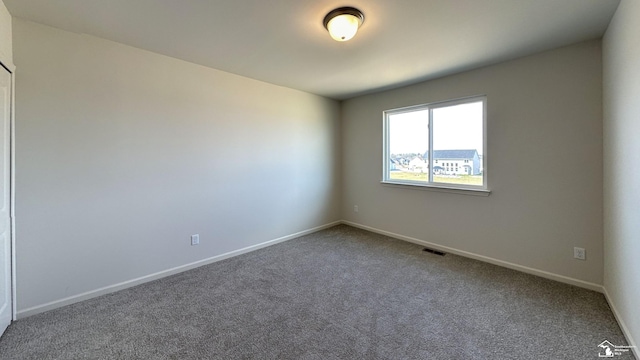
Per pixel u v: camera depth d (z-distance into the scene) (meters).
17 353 1.69
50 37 2.13
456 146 3.39
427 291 2.46
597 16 1.99
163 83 2.74
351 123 4.64
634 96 1.61
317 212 4.46
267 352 1.71
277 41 2.40
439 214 3.56
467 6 1.85
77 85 2.26
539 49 2.57
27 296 2.07
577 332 1.86
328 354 1.68
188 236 2.97
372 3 1.81
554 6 1.86
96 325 1.98
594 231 2.42
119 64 2.46
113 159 2.46
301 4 1.83
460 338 1.82
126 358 1.66
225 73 3.22
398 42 2.41
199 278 2.76
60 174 2.20
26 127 2.05
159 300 2.33
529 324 1.96
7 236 1.93
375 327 1.95
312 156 4.34
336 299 2.34
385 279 2.71
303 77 3.44
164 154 2.77
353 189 4.67
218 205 3.22
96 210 2.38
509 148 2.89
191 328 1.95
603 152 2.33
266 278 2.76
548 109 2.62
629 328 1.74
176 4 1.84
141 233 2.64
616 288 2.01
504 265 2.99
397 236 4.05
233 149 3.34
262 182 3.67
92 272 2.37
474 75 3.11
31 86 2.06
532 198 2.76
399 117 4.06
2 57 1.79
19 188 2.03
